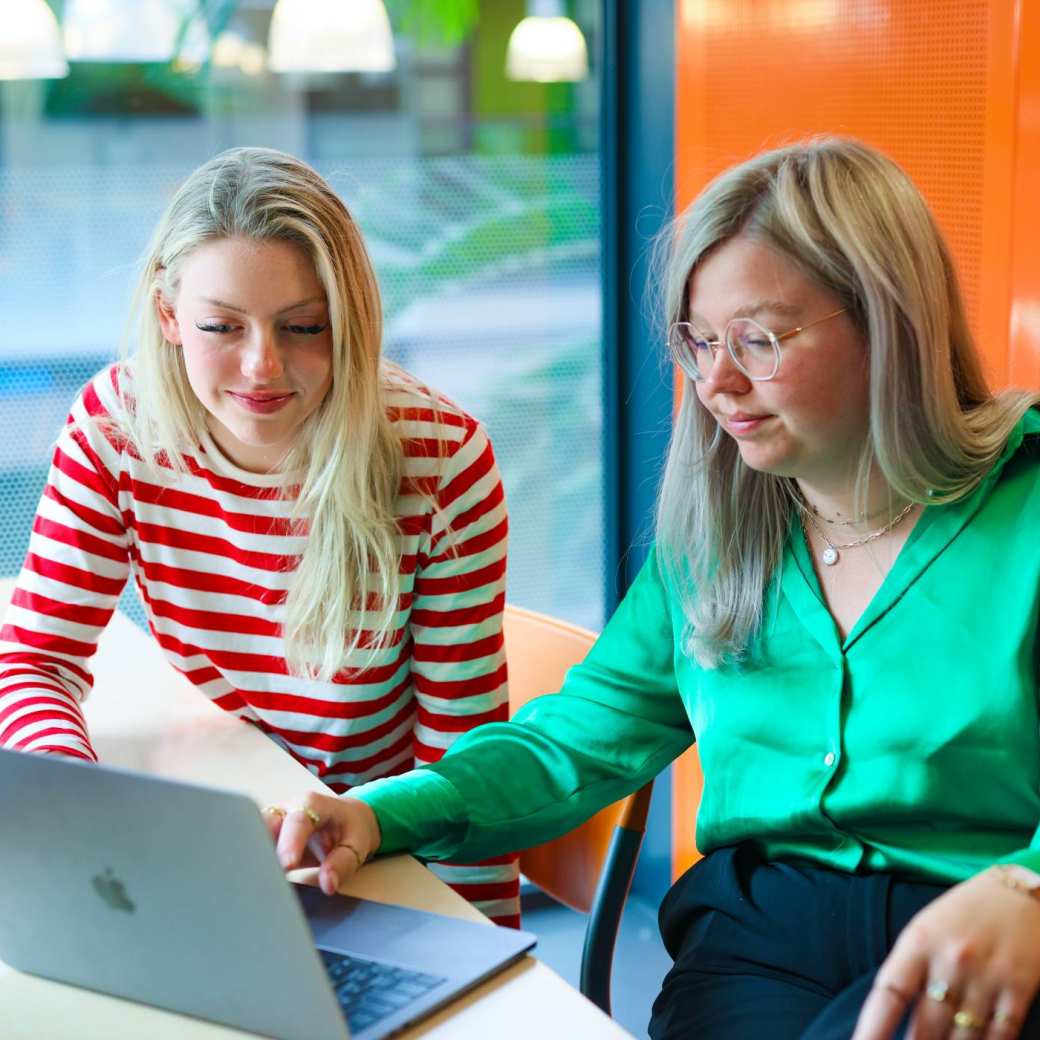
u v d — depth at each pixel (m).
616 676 1.44
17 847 1.01
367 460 1.50
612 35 2.71
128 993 1.04
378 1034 0.97
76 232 2.56
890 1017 0.94
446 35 2.70
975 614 1.21
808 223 1.18
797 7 2.17
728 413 1.24
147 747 1.52
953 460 1.23
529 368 2.90
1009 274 1.90
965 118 1.92
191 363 1.44
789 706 1.29
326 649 1.55
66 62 2.49
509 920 1.58
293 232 1.41
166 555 1.60
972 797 1.21
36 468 2.63
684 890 1.32
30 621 1.59
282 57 2.61
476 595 1.60
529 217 2.82
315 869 1.22
